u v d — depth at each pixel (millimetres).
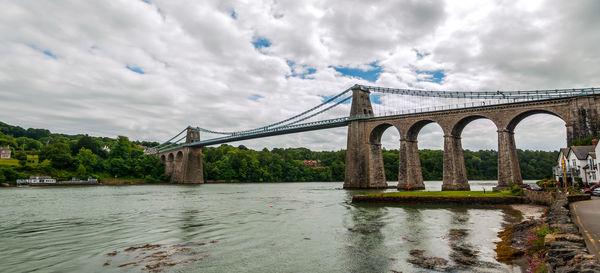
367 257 15617
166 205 42781
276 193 69125
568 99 52062
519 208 33219
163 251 17203
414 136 79000
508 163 57938
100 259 15836
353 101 92812
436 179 148875
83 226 25812
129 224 26547
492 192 44625
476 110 63625
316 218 28750
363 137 87312
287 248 17656
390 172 145750
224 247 17984
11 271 14188
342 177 175625
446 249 16625
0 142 159125
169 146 191500
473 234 20328
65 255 16672
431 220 26609
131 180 145000
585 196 28016
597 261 8945
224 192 75000
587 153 42531
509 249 15883
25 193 72000
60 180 123062
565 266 9469
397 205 39656
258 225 25188
